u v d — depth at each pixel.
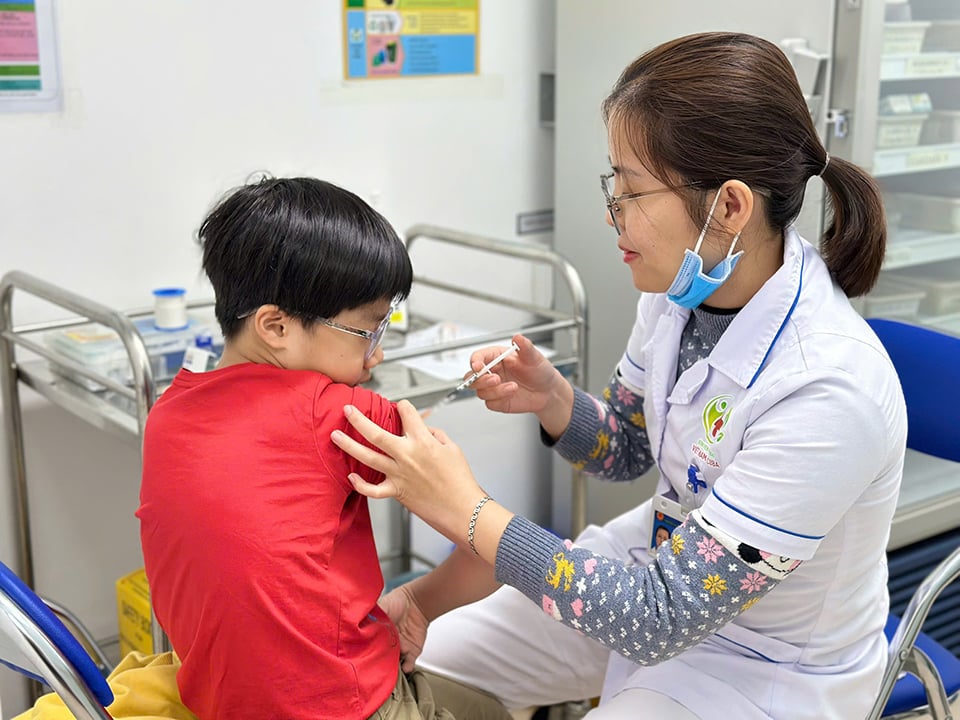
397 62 2.45
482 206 2.69
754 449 1.17
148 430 1.15
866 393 1.16
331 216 1.11
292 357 1.14
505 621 1.56
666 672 1.34
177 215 2.21
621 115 1.19
